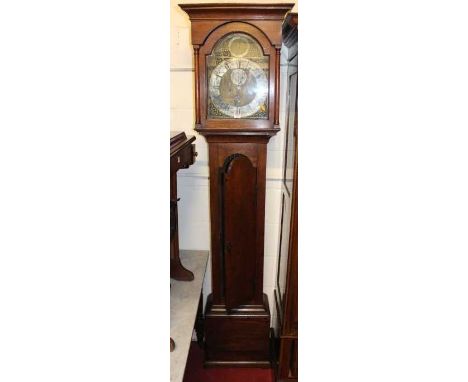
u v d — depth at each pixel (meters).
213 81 1.42
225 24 1.36
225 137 1.45
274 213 1.78
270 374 1.64
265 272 1.84
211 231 1.56
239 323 1.63
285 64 1.64
